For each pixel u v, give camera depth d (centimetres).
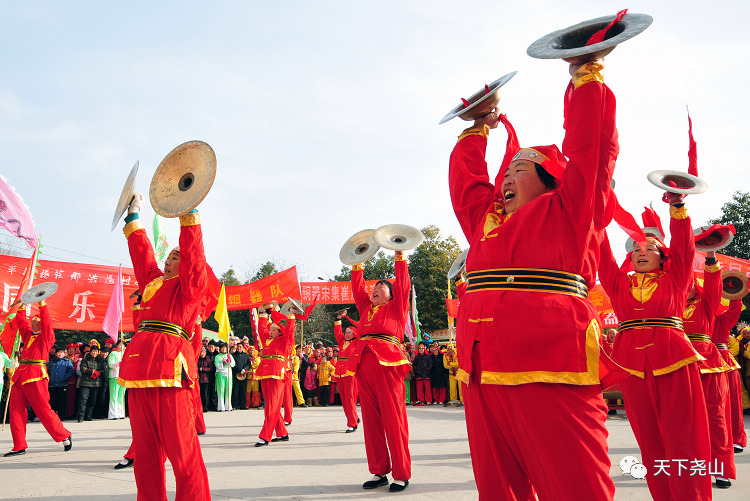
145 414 432
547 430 228
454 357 1678
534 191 268
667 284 470
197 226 443
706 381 565
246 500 517
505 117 313
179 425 430
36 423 1349
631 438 868
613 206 271
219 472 655
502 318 241
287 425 1192
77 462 746
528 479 258
